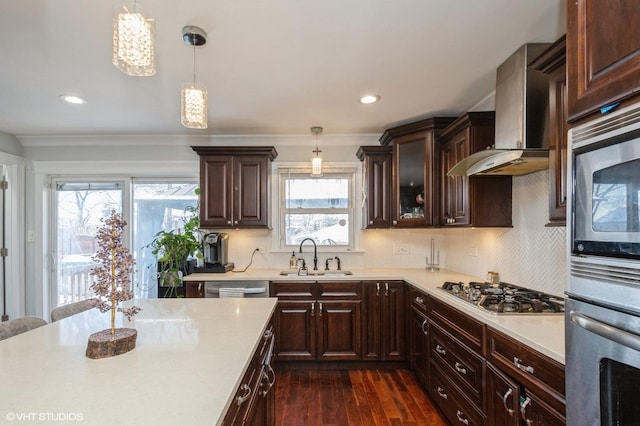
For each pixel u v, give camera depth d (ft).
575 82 3.19
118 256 4.03
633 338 2.39
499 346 5.06
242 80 7.40
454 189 8.69
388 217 10.93
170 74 7.07
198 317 5.47
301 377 9.53
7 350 4.00
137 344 4.18
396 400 8.18
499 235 8.42
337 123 10.56
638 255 2.43
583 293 2.96
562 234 6.30
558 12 5.09
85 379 3.21
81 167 12.00
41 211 11.94
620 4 2.68
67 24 5.29
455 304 6.49
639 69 2.49
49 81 7.39
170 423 2.50
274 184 12.11
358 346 9.96
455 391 6.54
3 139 11.23
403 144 10.21
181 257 10.85
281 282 10.08
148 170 12.11
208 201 10.94
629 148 2.54
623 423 2.63
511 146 6.25
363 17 5.19
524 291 6.93
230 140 12.02
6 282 11.53
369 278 10.03
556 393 3.86
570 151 3.20
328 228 12.29
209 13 5.03
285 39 5.78
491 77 7.30
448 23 5.37
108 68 6.81
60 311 5.98
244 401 3.73
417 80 7.47
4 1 4.73
